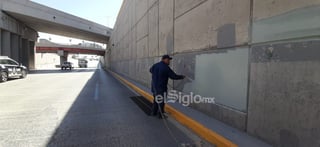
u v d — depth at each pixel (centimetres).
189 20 589
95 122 490
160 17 864
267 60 315
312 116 251
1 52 2297
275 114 303
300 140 266
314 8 246
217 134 365
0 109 616
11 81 1551
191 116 489
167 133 418
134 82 1334
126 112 588
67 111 595
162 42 835
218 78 453
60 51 6250
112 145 357
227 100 423
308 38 254
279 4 293
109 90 1054
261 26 327
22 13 2467
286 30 282
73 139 382
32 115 547
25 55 3200
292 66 275
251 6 349
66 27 3434
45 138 386
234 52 397
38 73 2711
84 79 1761
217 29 452
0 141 370
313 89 249
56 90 1045
